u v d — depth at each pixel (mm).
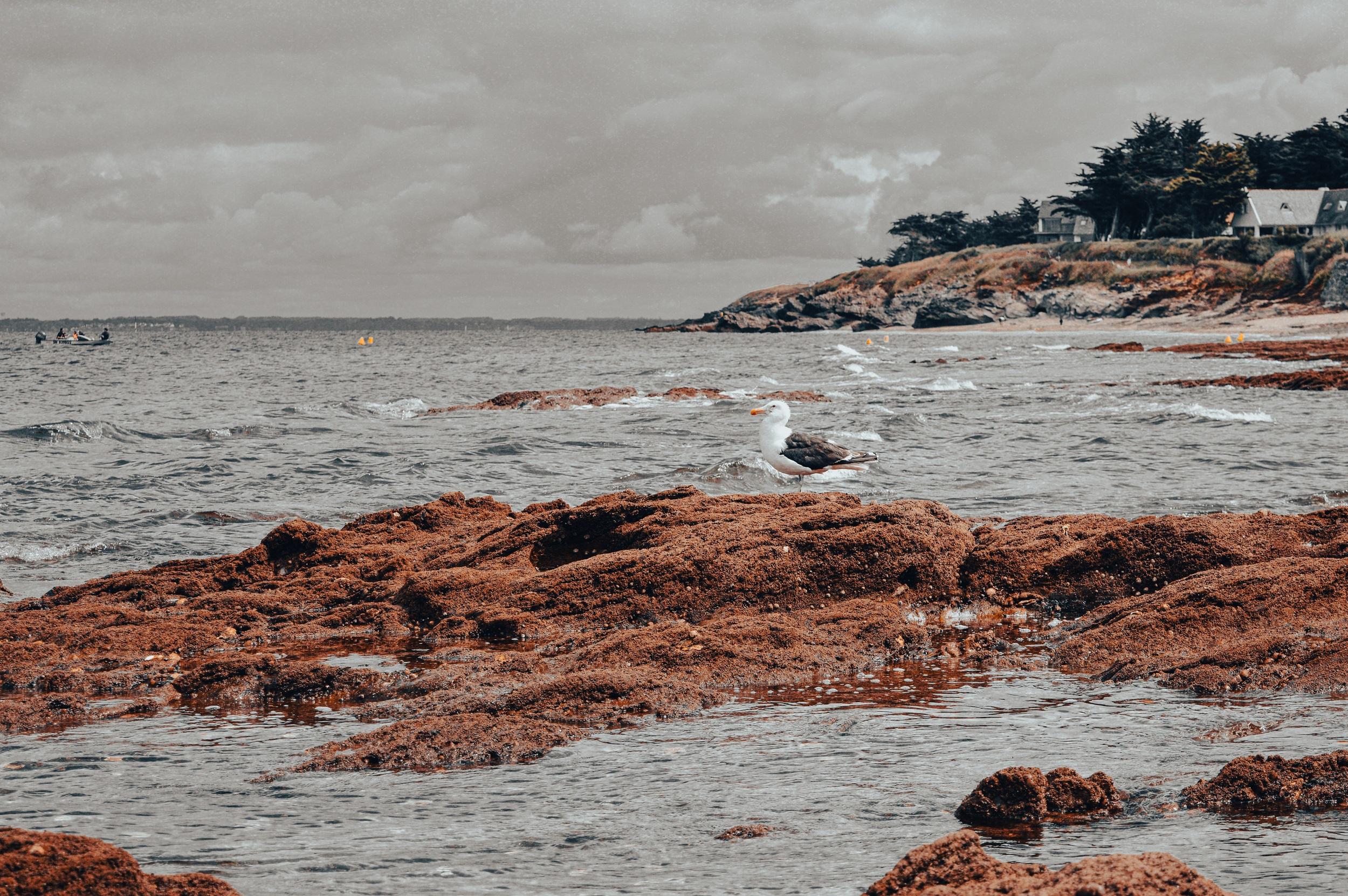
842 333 148875
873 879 4406
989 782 5160
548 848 4840
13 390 49188
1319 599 8852
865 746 6316
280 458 22562
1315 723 6398
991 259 156125
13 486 19000
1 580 12555
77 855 4094
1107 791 5234
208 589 11680
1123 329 123500
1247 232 138625
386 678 8281
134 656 9242
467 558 11820
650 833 5000
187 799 5625
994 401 34469
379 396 43656
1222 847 4613
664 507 12016
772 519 11219
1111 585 10492
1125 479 18484
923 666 8555
